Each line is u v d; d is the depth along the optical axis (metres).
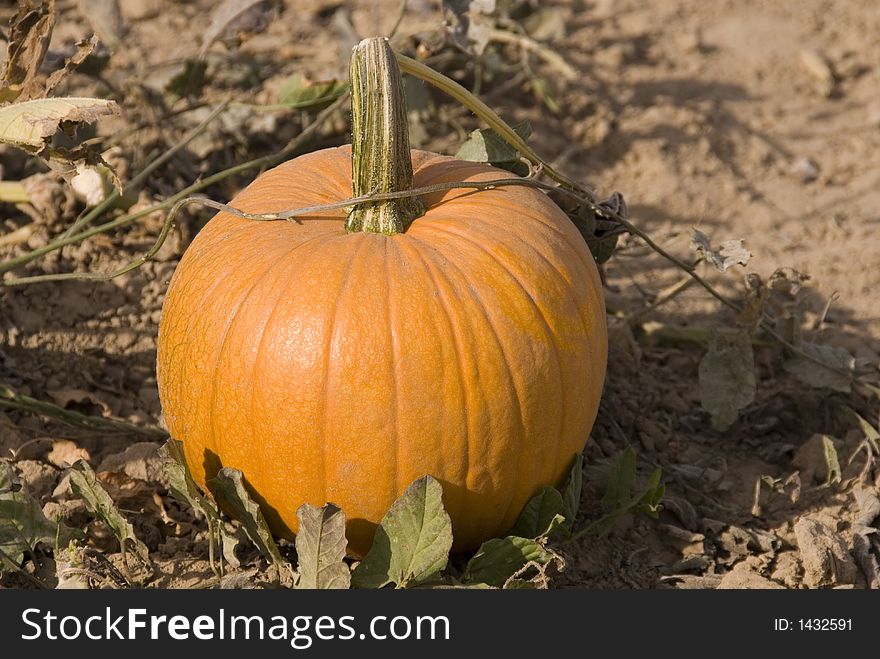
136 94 6.31
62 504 4.25
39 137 3.76
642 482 4.70
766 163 7.19
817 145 7.38
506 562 3.80
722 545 4.42
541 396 3.65
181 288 3.84
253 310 3.58
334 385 3.48
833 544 4.23
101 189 5.45
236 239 3.80
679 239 6.39
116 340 5.22
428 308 3.52
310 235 3.74
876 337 5.71
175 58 7.14
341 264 3.59
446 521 3.53
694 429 5.10
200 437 3.77
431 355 3.49
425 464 3.56
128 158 6.15
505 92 7.42
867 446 4.80
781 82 7.94
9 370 4.96
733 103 7.68
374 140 3.69
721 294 6.00
